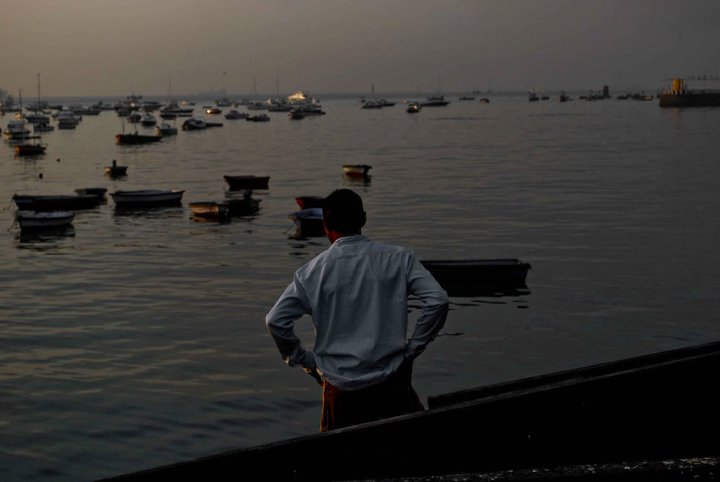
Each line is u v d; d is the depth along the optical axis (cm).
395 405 412
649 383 311
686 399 312
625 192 3697
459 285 1833
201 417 1063
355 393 406
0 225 3097
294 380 1208
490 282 1833
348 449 312
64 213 2959
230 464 318
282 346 409
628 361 382
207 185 4512
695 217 2914
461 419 309
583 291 1784
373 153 6650
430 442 310
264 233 2786
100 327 1541
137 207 3503
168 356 1341
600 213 3056
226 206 3103
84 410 1090
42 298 1814
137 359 1326
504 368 1261
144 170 5472
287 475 315
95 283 1984
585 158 5678
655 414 312
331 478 312
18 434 1009
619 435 312
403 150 6912
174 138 9544
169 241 2648
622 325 1502
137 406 1105
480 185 4122
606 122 11588
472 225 2823
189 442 988
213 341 1430
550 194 3681
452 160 5762
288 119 15438
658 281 1875
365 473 312
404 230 2742
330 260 412
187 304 1738
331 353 410
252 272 2108
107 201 3788
